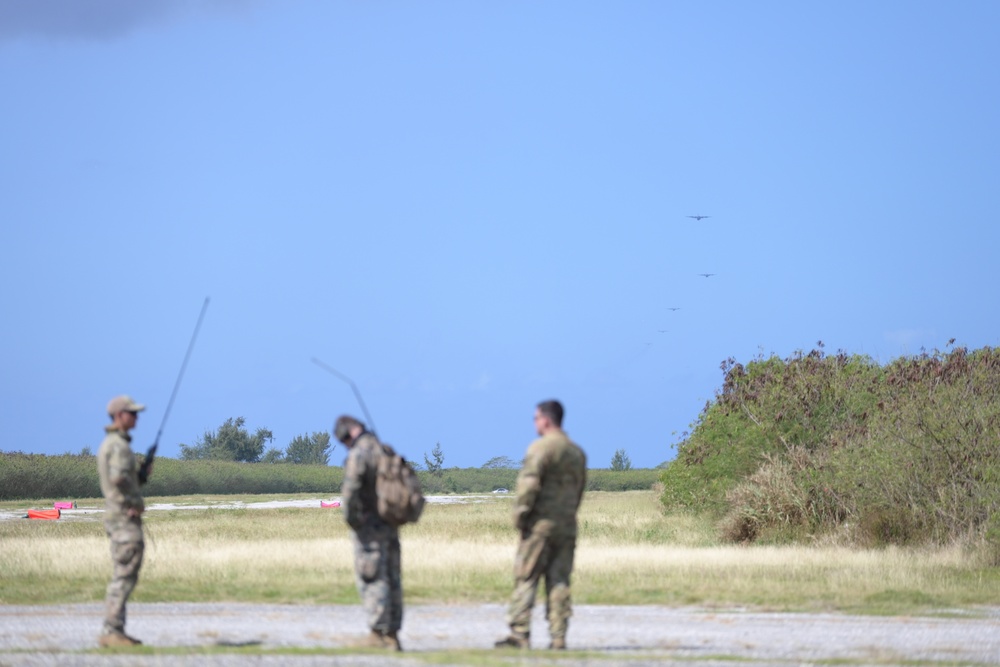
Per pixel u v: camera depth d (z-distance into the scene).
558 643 38.41
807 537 94.88
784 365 118.81
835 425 110.12
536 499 38.31
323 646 39.31
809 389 113.94
